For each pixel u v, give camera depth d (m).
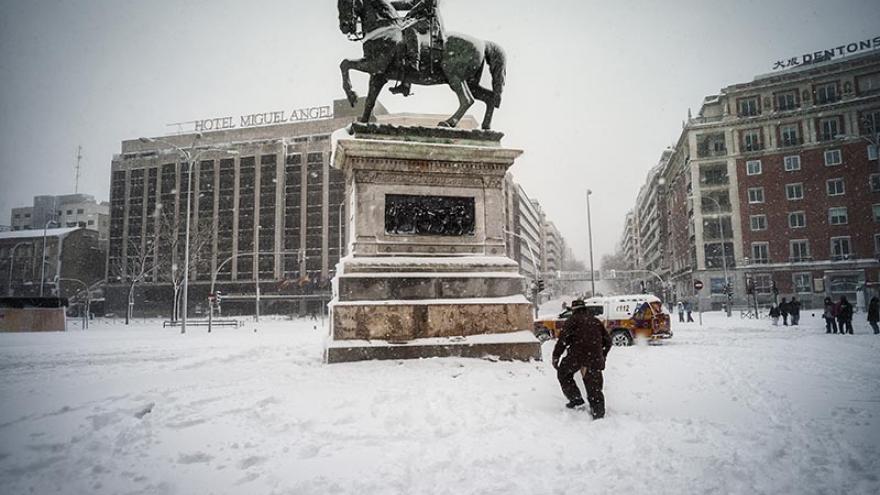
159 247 80.25
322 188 78.94
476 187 12.88
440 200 12.65
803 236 56.25
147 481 4.62
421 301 11.64
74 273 89.19
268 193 79.81
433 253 12.38
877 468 4.86
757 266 57.50
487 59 13.58
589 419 6.71
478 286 12.10
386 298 11.60
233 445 5.54
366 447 5.51
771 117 58.53
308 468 4.88
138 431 6.00
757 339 20.98
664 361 13.52
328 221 77.62
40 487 4.48
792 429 6.23
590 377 6.87
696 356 14.73
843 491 4.32
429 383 8.62
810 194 56.34
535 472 4.74
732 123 60.28
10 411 6.99
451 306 11.68
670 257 84.62
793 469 4.83
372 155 12.20
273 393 7.88
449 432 6.03
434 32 12.62
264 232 79.44
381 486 4.43
